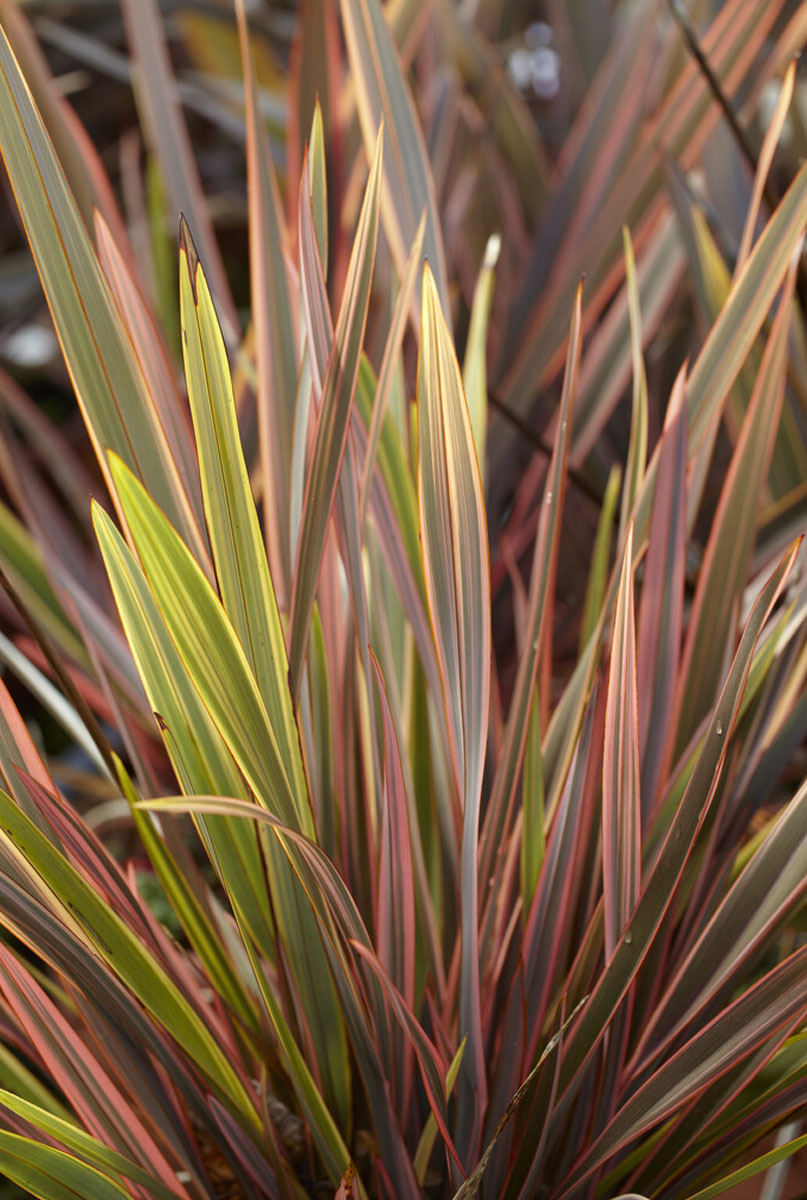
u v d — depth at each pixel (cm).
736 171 206
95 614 180
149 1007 130
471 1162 133
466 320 238
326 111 175
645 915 128
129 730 146
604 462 216
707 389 147
